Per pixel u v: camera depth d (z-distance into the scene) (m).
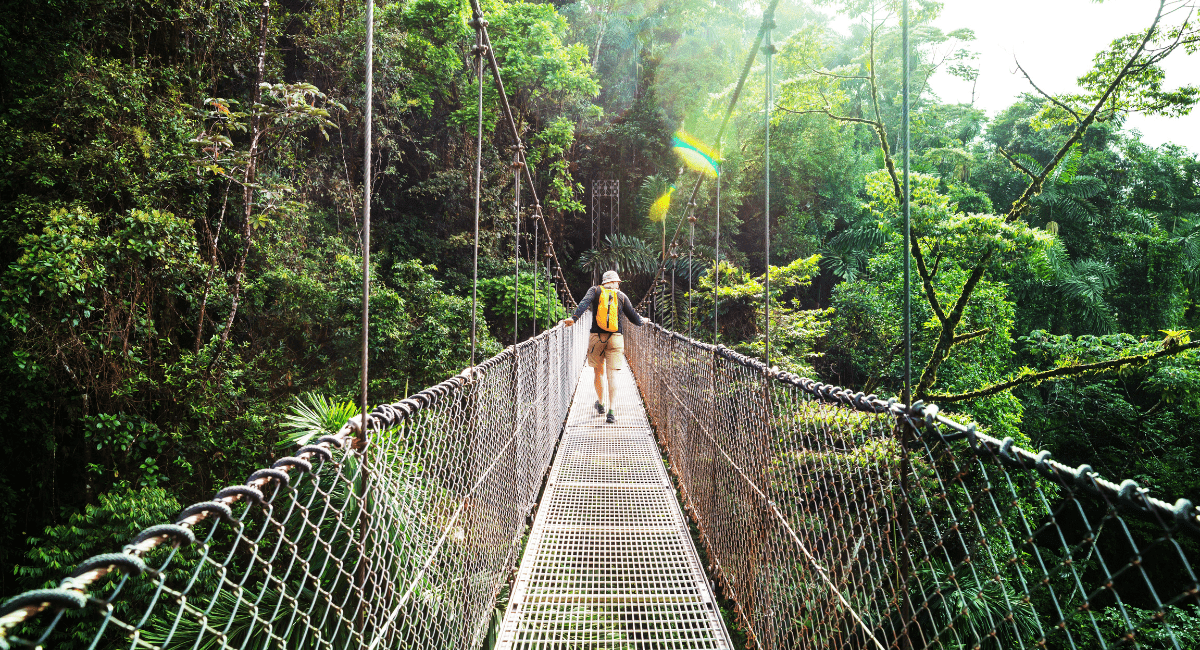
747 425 1.89
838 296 13.88
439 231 14.89
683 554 2.41
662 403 4.20
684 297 14.49
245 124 6.80
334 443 0.81
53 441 6.17
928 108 16.66
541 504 2.85
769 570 1.58
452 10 12.12
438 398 1.23
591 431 4.34
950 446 0.83
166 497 5.74
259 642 2.22
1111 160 17.23
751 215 18.92
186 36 8.13
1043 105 7.59
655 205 18.09
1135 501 0.53
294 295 8.79
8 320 5.26
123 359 6.36
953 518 0.81
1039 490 0.64
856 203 17.61
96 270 5.75
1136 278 15.55
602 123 20.33
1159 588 8.00
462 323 10.10
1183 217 17.02
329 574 2.24
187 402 6.60
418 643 1.11
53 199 6.07
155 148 6.86
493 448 1.78
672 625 1.94
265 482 0.66
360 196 11.38
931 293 7.61
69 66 6.75
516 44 13.95
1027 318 13.39
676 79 18.91
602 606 2.02
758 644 1.73
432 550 1.22
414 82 12.91
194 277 7.41
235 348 8.02
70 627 3.67
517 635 1.87
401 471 1.07
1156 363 8.75
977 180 17.12
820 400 1.26
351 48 10.82
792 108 8.59
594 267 17.52
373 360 9.05
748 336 12.02
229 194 8.41
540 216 4.57
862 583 1.04
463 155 14.86
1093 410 11.56
